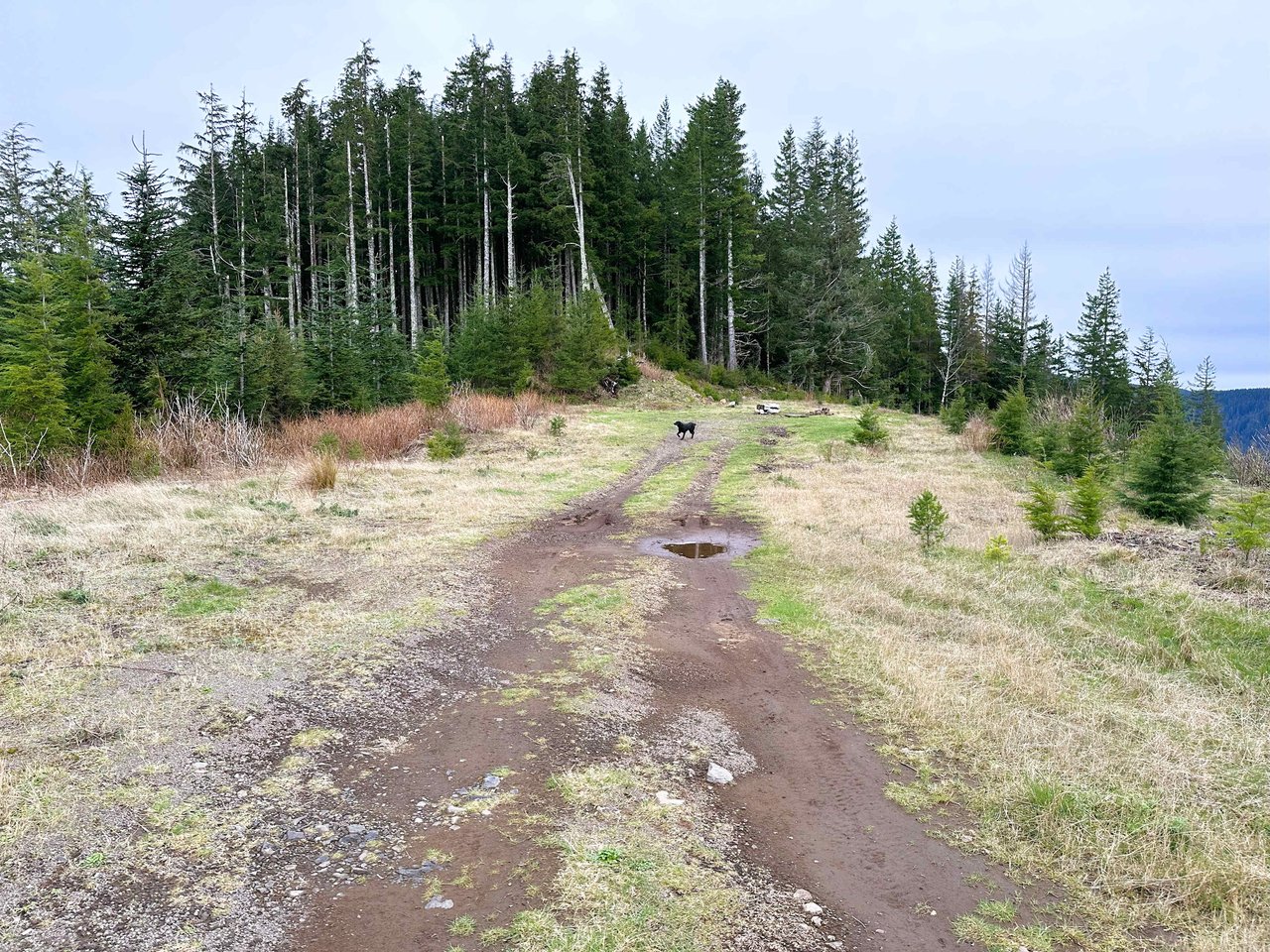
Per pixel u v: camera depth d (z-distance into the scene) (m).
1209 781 4.99
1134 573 9.36
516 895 3.67
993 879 4.09
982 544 11.12
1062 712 5.99
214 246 39.28
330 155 43.56
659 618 8.22
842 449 21.53
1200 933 3.65
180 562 8.72
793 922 3.64
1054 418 22.14
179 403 17.59
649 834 4.27
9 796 4.11
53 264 16.75
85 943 3.17
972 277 58.47
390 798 4.49
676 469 18.78
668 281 46.12
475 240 45.31
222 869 3.72
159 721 5.08
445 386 23.42
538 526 12.55
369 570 9.09
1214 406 25.08
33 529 9.52
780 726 5.84
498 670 6.56
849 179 55.09
